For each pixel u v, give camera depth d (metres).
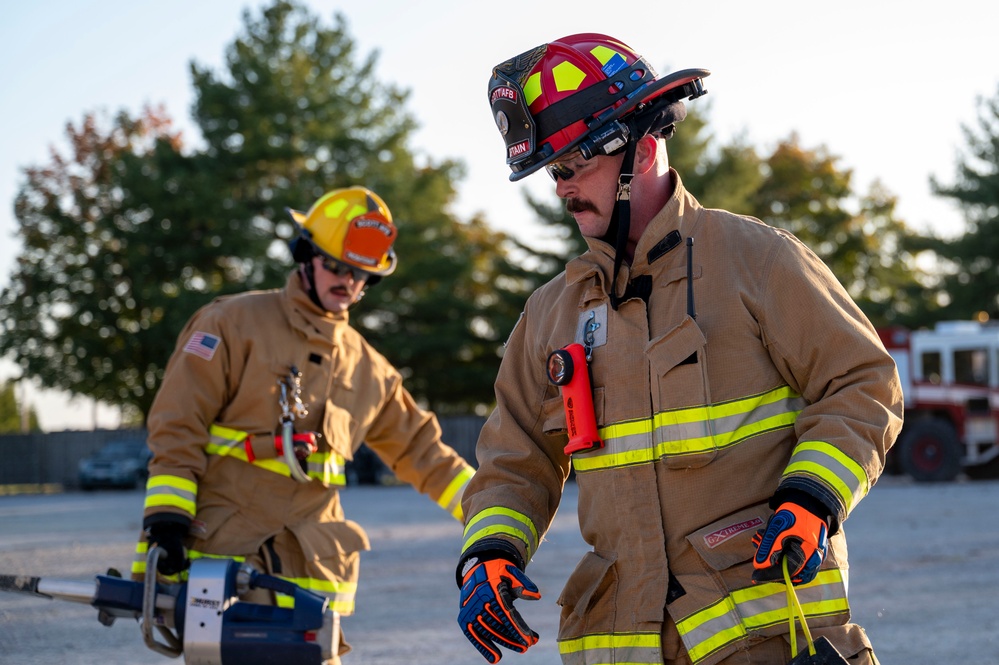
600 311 2.81
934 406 24.30
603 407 2.75
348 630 7.59
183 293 36.22
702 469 2.62
